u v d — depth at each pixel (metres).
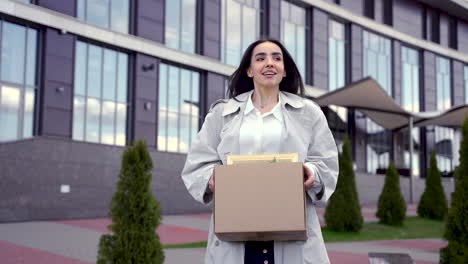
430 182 16.03
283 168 1.96
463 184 6.55
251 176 1.97
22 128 15.34
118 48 18.38
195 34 21.39
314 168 2.10
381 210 13.92
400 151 30.30
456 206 6.54
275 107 2.30
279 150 2.23
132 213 4.91
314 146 2.28
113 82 18.22
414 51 32.81
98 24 17.86
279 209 1.93
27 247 8.70
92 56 17.62
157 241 5.00
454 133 34.19
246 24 23.47
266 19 24.23
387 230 12.82
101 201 14.72
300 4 26.06
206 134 2.36
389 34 30.27
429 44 32.84
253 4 23.95
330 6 27.03
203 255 8.27
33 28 15.92
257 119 2.29
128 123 18.53
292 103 2.29
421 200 16.03
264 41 2.39
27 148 13.16
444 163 33.12
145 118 18.84
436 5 33.31
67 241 9.62
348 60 28.16
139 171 5.02
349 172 12.24
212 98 21.38
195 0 21.48
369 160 28.28
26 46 15.64
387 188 13.98
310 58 26.06
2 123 14.87
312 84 25.84
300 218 1.91
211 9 21.77
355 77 28.16
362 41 28.92
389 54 30.91
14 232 10.69
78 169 14.24
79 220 13.77
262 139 2.24
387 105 24.08
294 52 25.55
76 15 16.95
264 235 2.00
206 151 2.33
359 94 22.28
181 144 20.38
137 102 18.62
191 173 2.31
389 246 10.16
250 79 2.52
